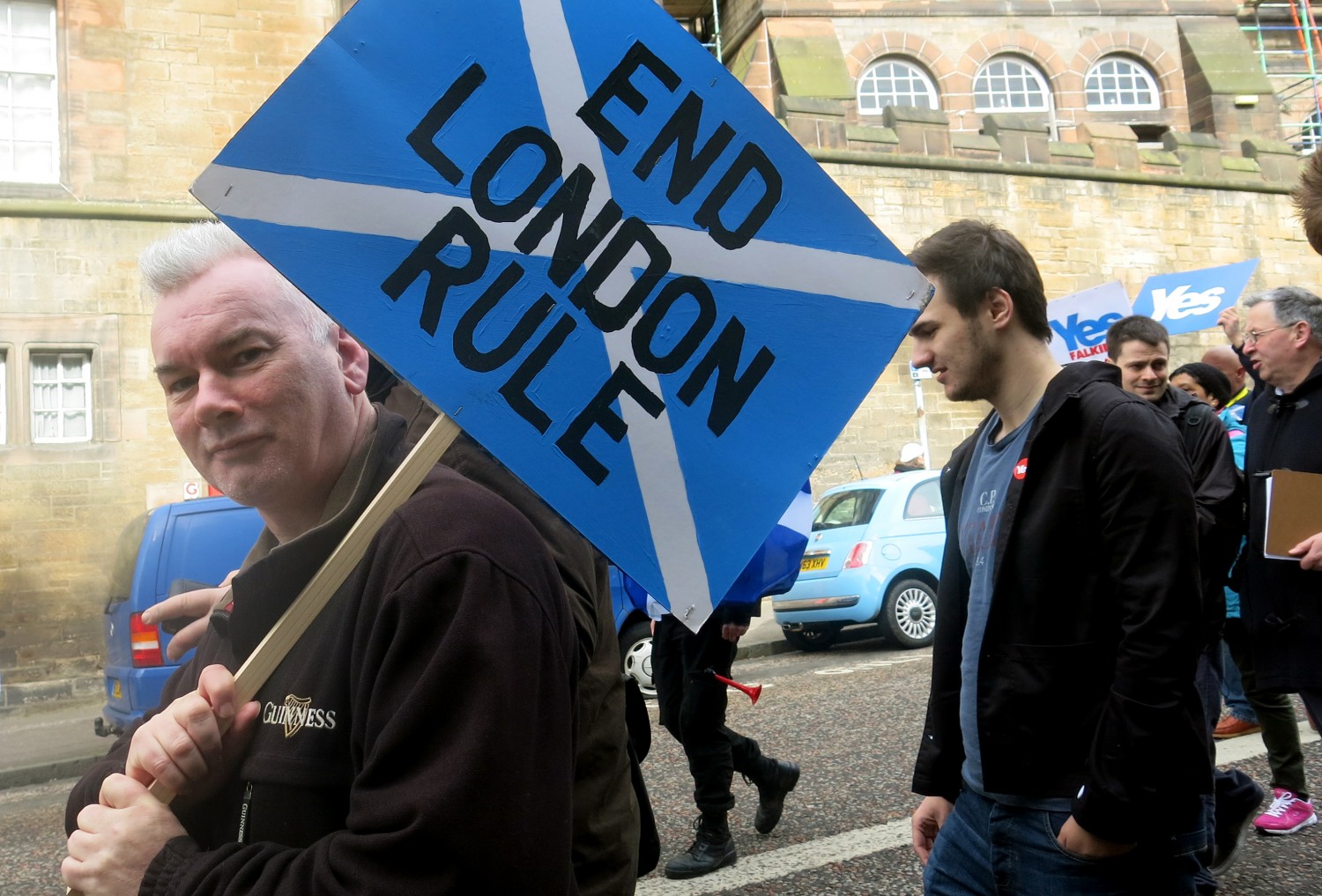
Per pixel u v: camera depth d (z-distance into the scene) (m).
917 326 2.24
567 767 1.26
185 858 1.25
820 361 1.57
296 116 1.36
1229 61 21.75
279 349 1.39
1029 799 1.98
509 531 1.30
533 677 1.22
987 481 2.21
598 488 1.44
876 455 16.27
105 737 8.94
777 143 1.58
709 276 1.53
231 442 1.38
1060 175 17.69
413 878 1.12
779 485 1.52
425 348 1.38
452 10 1.46
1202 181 18.36
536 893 1.17
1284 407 3.55
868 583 10.20
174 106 13.12
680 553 1.46
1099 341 8.53
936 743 2.28
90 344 12.50
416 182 1.41
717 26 22.09
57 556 12.21
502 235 1.44
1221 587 3.59
